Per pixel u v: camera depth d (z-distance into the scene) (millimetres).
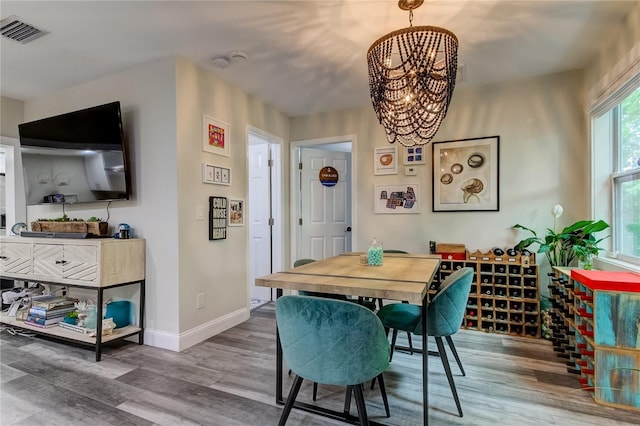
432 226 3477
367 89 3305
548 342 2760
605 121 2633
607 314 1854
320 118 4059
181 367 2299
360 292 1435
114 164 2709
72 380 2109
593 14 2064
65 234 2705
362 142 3830
